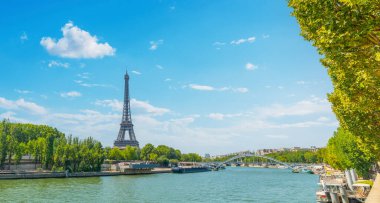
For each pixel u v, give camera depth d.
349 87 19.53
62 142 146.50
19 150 136.25
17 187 92.12
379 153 29.39
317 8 14.09
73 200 71.81
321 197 62.03
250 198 81.56
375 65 14.99
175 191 96.69
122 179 142.62
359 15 12.66
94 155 155.75
